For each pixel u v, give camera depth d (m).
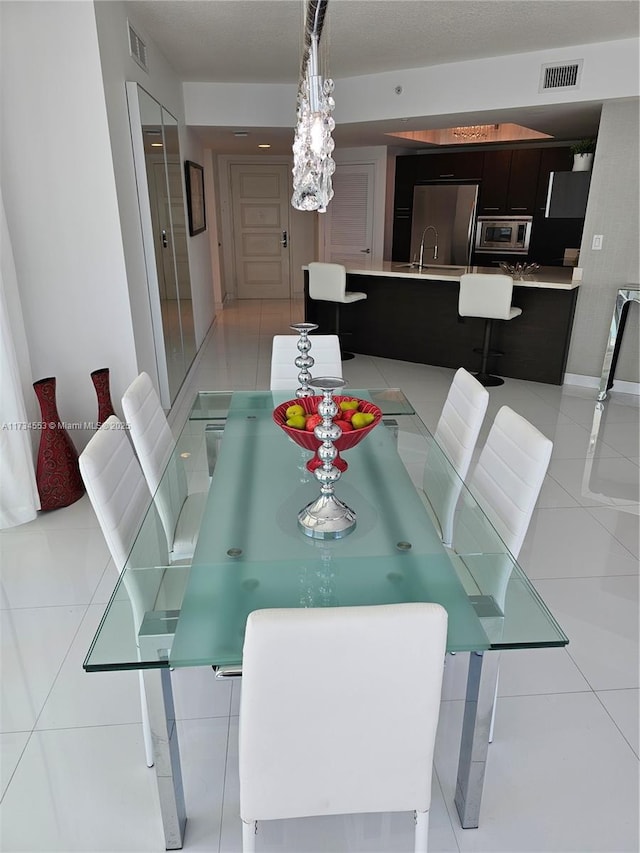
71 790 1.70
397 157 8.03
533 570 2.66
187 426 2.57
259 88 6.18
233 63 5.28
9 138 3.12
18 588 2.55
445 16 3.92
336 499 1.80
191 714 1.96
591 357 5.31
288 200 9.78
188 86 6.09
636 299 4.71
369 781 1.20
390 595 1.46
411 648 1.03
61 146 3.17
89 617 2.37
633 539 2.92
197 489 2.06
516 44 4.57
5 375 2.83
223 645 1.31
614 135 4.74
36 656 2.17
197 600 1.45
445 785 1.72
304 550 1.63
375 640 1.01
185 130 6.17
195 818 1.62
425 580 1.52
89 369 3.57
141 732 1.88
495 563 1.61
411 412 2.75
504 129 7.37
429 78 5.35
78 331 3.49
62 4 2.98
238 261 10.09
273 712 1.08
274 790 1.18
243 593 1.46
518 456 1.81
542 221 7.42
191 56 5.02
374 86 5.68
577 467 3.72
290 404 2.09
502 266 5.90
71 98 3.11
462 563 1.60
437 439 2.61
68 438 3.27
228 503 1.88
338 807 1.23
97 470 1.66
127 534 1.80
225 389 5.26
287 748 1.13
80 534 2.96
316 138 2.05
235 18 4.02
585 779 1.73
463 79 5.18
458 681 2.08
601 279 5.09
